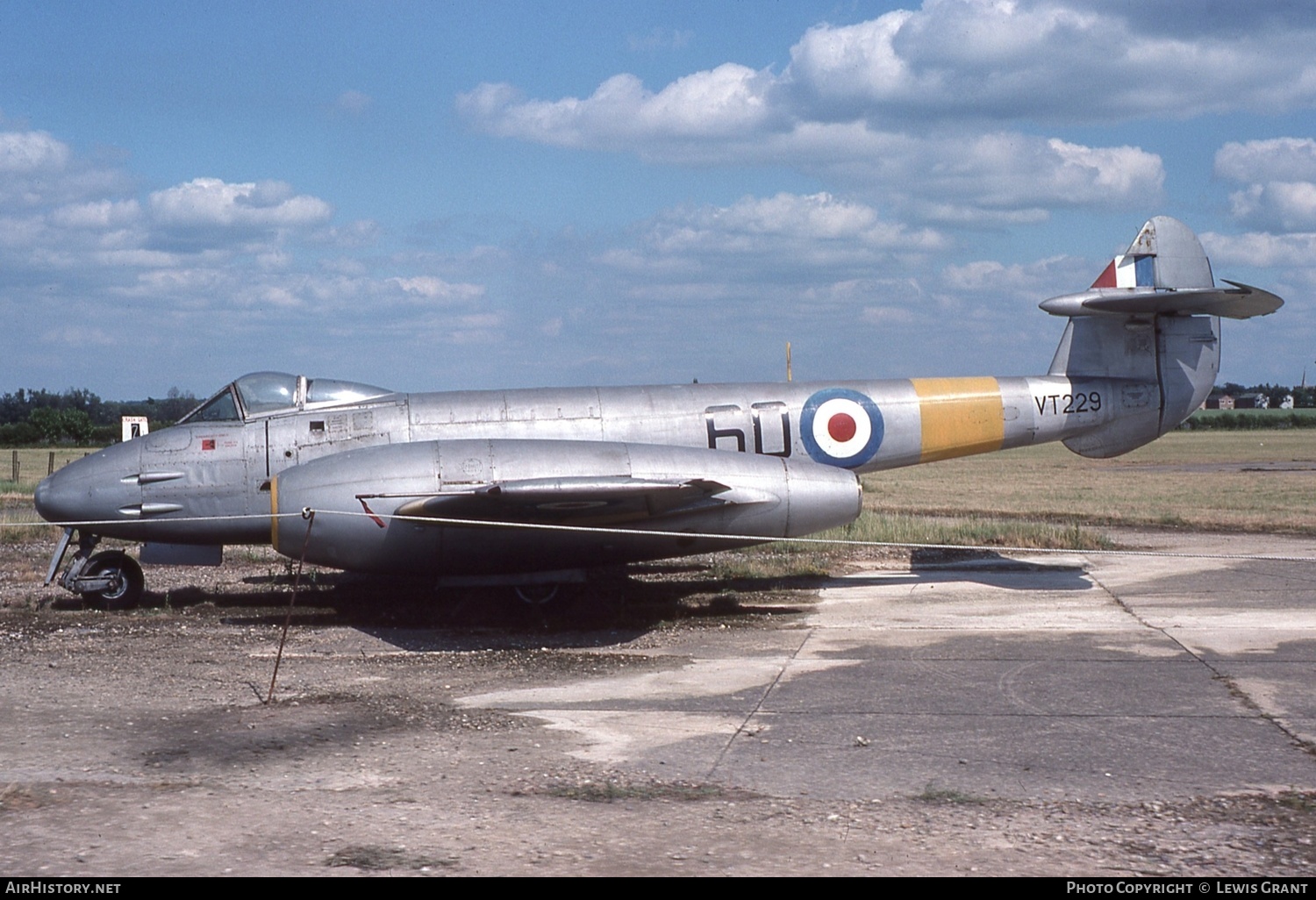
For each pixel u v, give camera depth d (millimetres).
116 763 6398
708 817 5465
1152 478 42344
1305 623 11180
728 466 12172
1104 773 6242
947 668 9242
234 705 7883
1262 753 6629
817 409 13586
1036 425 14156
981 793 5875
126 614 12383
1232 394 182500
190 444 12438
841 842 5094
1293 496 31609
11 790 5855
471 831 5242
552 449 11727
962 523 21062
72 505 12367
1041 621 11492
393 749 6746
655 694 8352
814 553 17109
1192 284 14492
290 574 15469
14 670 9117
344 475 11391
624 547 11883
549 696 8289
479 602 12852
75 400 142500
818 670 9203
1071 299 13578
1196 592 13391
